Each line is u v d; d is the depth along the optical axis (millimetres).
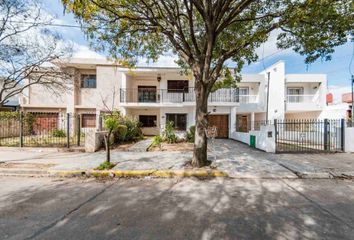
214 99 17828
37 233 3238
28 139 13367
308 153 9914
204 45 7750
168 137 13891
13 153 9883
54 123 16625
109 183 5996
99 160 8320
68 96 18875
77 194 5066
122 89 18375
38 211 4062
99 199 4719
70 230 3324
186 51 7703
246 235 3162
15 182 6082
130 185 5793
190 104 17344
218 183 5930
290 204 4410
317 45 7469
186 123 18359
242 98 21453
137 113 19984
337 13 6559
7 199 4719
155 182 6070
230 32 8859
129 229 3348
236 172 6723
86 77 19766
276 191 5258
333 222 3598
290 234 3195
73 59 18438
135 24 7684
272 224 3516
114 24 8008
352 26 6680
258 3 7457
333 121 10719
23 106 18781
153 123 20031
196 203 4461
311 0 5766
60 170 6938
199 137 7309
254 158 8711
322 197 4852
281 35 8195
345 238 3094
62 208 4207
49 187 5609
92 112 19297
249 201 4574
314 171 6801
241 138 14992
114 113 13570
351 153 9922
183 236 3135
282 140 15211
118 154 9555
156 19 7406
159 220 3666
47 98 19062
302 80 20609
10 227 3432
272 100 20922
